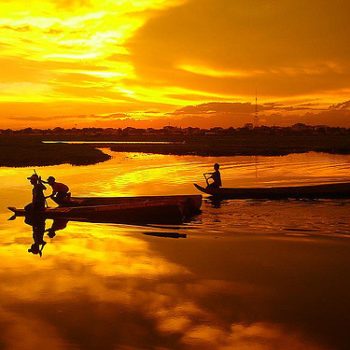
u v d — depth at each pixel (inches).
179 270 371.9
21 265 386.9
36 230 530.9
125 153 2474.2
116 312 288.0
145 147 3223.4
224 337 255.1
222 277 354.3
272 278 350.9
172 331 262.2
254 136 6732.3
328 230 511.2
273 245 447.5
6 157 1779.0
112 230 527.8
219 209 662.5
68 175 1195.9
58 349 241.1
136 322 273.9
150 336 256.4
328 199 749.3
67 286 334.6
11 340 250.8
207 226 543.2
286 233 497.4
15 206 704.4
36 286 334.0
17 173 1227.9
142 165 1557.6
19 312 287.7
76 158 1850.4
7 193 848.3
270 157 1990.7
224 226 541.3
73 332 260.5
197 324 271.3
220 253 421.7
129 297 313.3
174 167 1477.6
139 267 381.1
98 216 606.2
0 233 515.8
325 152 2363.4
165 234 502.3
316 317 280.8
